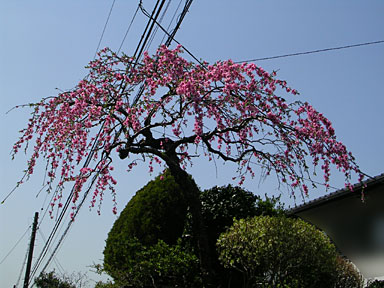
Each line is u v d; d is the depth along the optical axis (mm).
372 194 8930
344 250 10891
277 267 7812
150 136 8398
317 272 8641
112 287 8914
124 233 9891
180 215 9836
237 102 7727
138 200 10250
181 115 7691
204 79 7691
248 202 9625
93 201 9031
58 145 8148
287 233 7812
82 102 8172
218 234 9141
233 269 8859
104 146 8086
